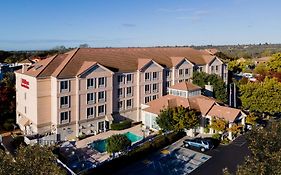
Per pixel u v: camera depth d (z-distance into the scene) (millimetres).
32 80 53781
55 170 18375
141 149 43625
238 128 52281
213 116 54094
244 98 64438
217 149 47344
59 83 52250
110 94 59656
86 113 56281
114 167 39375
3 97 63031
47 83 53562
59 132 53312
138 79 65250
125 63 65250
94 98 57125
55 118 53219
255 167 21078
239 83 81000
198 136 53312
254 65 141875
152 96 68938
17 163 17516
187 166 40906
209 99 60250
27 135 52812
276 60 97125
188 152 45969
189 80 78375
